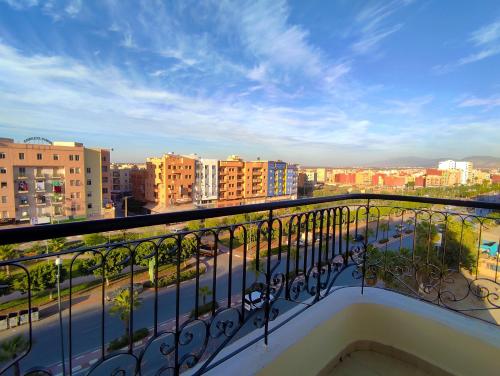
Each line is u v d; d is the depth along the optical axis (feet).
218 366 4.79
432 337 6.35
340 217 7.60
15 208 64.03
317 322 6.04
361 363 6.53
